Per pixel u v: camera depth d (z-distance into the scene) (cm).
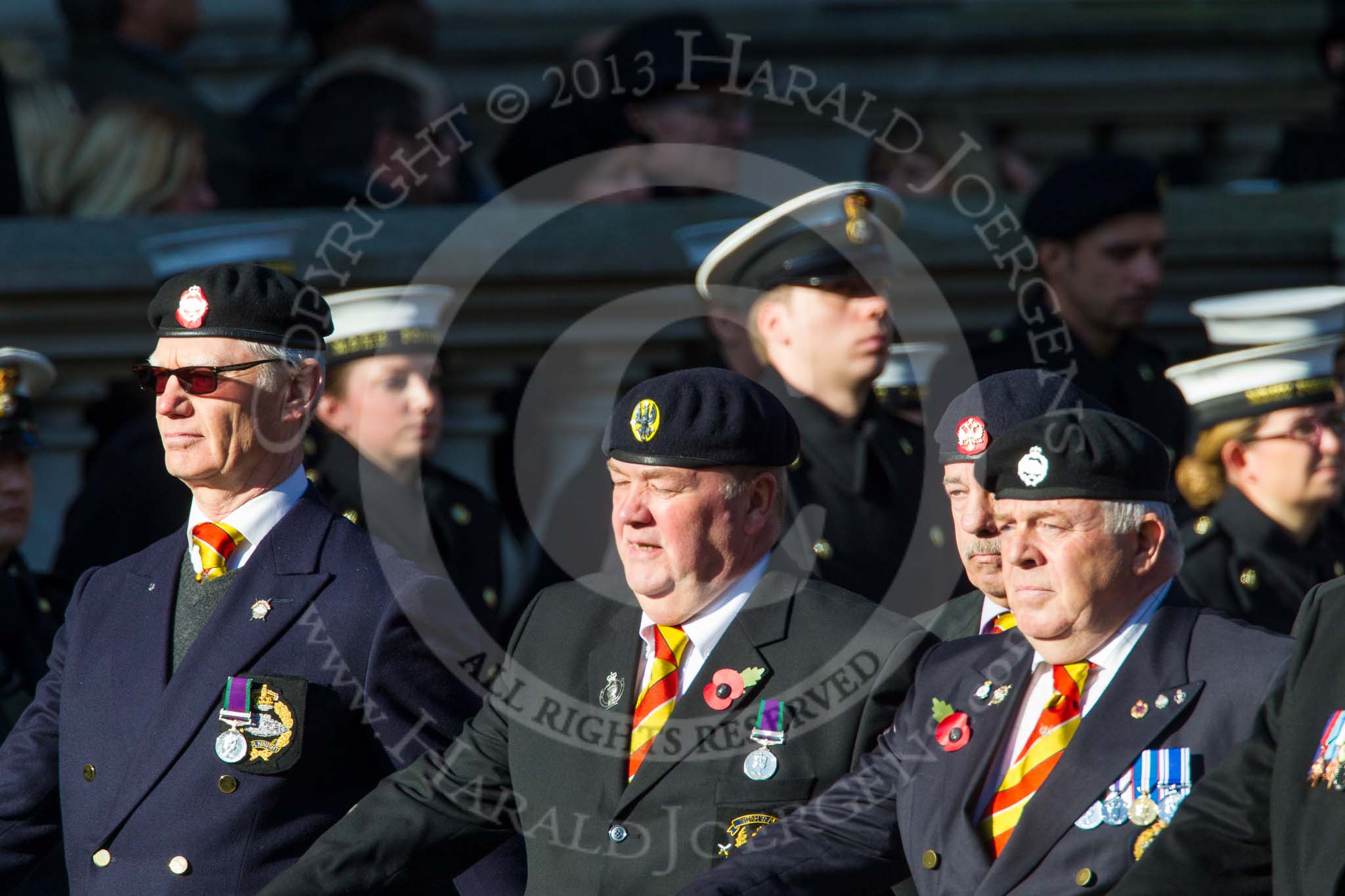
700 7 3688
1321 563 1894
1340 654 1170
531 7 3719
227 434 1465
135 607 1514
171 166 2512
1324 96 3653
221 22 3653
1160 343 2516
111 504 2011
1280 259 2516
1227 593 1850
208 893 1410
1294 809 1141
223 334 1459
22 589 1814
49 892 1747
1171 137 3694
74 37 2697
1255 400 1870
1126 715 1257
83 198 2516
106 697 1480
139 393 2345
